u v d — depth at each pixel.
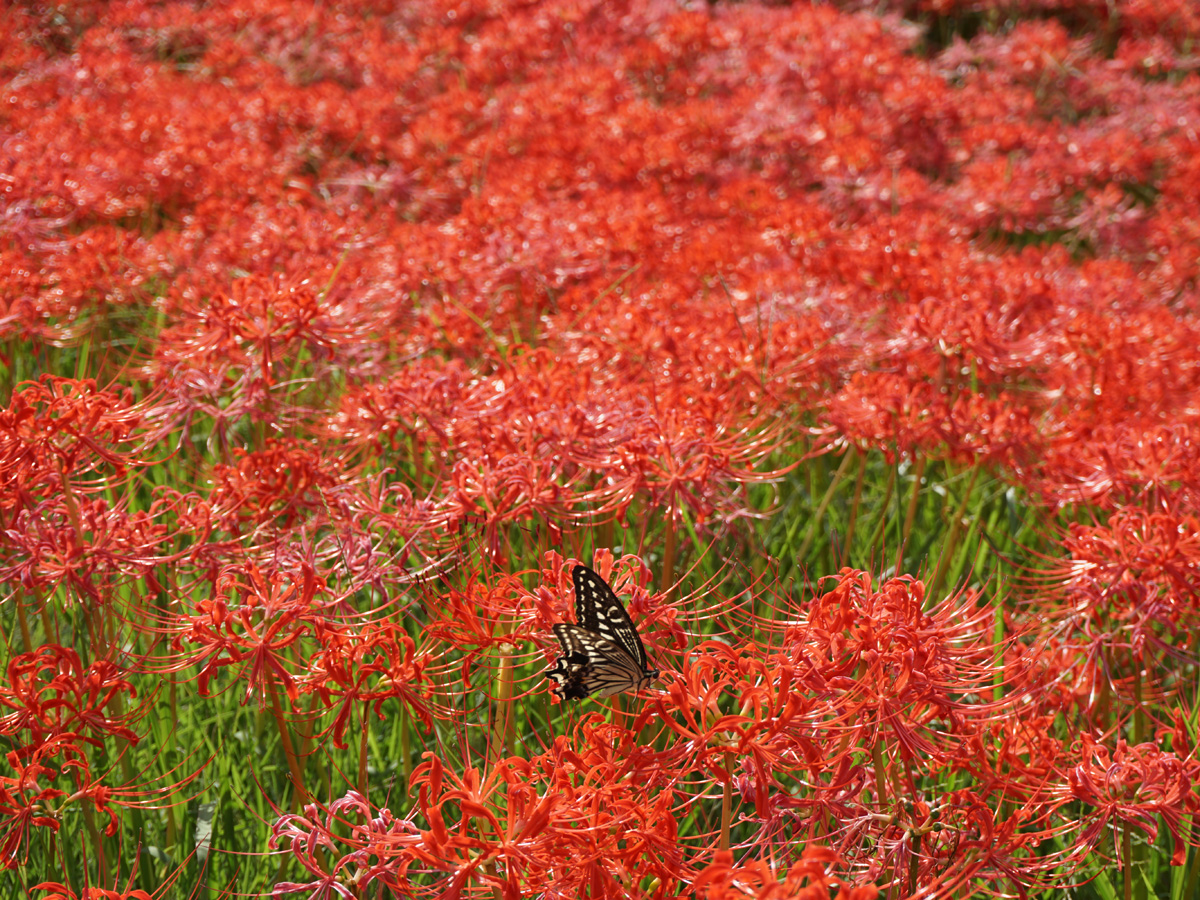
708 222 10.23
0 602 4.88
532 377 5.10
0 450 3.76
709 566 5.02
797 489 6.39
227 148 11.04
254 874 4.03
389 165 12.01
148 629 3.68
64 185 9.09
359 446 5.36
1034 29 15.22
